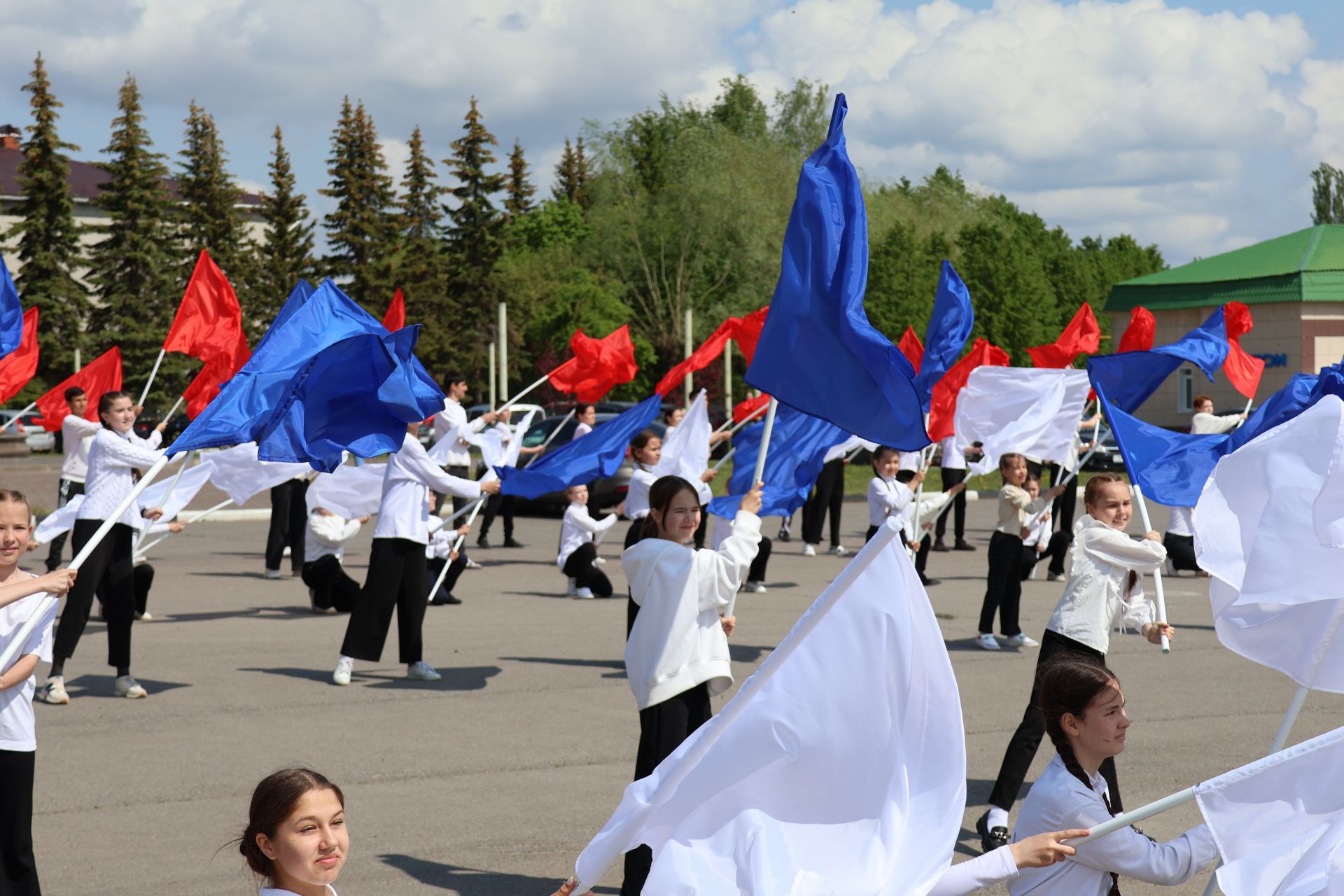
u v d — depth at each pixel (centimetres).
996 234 5706
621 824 382
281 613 1335
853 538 2139
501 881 582
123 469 944
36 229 5566
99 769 757
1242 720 884
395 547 991
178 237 5772
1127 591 682
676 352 5609
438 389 752
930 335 766
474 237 6175
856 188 541
